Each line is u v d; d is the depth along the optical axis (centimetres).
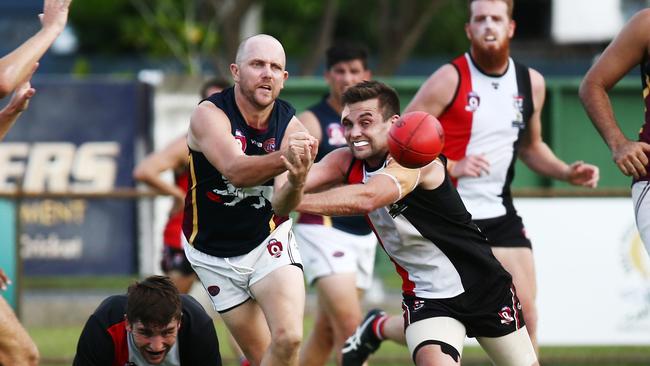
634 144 2011
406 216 2028
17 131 4947
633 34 2072
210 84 3209
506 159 2580
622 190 3294
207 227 2119
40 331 4081
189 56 7262
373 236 2838
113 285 4856
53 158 4944
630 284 3300
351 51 2836
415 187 1988
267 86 1998
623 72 2094
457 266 2059
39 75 8956
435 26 9312
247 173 1836
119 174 4944
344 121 1997
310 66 7075
